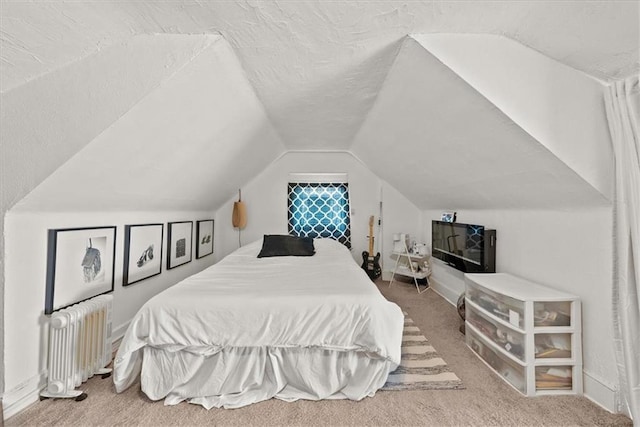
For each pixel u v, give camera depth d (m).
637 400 1.27
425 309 2.86
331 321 1.53
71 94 1.25
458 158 2.07
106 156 1.49
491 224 2.44
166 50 1.31
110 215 2.02
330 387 1.50
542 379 1.53
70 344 1.48
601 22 1.10
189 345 1.48
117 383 1.46
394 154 2.89
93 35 1.17
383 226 4.03
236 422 1.32
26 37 1.06
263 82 1.79
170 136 1.75
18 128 1.25
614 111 1.33
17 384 1.38
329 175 4.02
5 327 1.34
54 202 1.51
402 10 1.18
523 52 1.38
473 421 1.32
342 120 2.58
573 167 1.39
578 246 1.58
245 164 3.22
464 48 1.37
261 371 1.53
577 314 1.53
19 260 1.40
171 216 2.85
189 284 1.83
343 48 1.45
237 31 1.28
